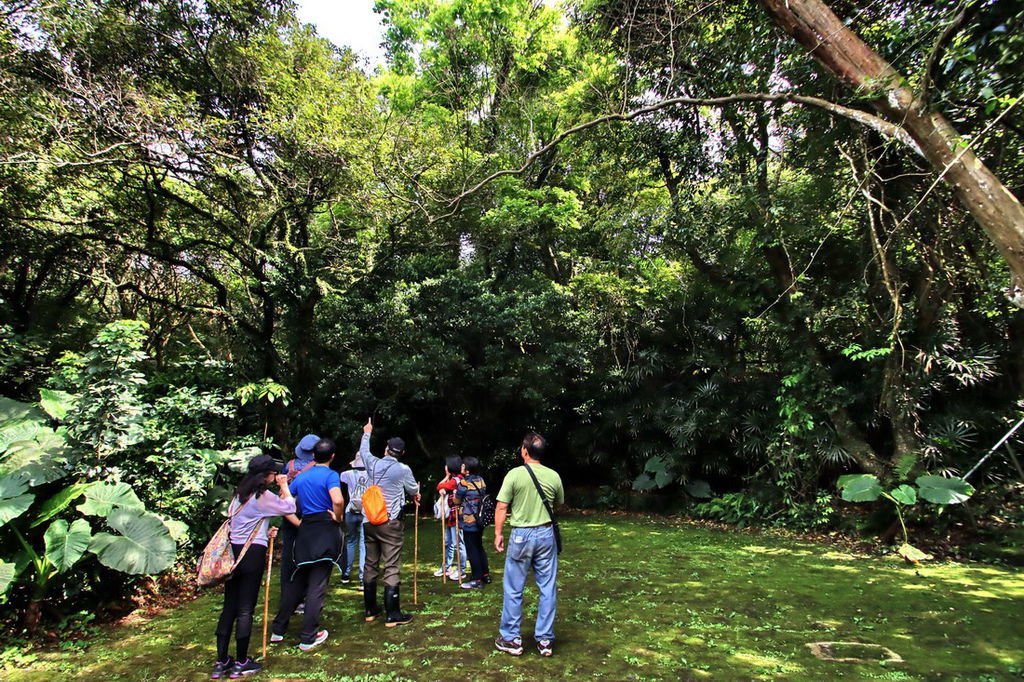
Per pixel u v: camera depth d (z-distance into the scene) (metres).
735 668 3.28
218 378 7.55
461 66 12.68
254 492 3.45
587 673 3.22
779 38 6.25
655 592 4.84
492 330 9.21
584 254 11.21
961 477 6.32
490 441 10.52
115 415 4.59
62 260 8.06
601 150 9.54
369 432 5.00
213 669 3.32
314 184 8.07
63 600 4.19
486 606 4.49
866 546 6.52
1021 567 5.48
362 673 3.26
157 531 4.09
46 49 6.06
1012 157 4.89
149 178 7.71
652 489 9.68
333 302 8.91
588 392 10.20
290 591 3.85
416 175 8.62
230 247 8.37
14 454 4.12
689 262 9.37
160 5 7.14
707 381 8.90
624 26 6.81
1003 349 6.66
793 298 7.84
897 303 5.27
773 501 7.89
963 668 3.25
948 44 3.83
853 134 5.81
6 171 5.79
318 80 7.55
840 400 7.41
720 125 8.00
